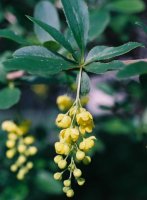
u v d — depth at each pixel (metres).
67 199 0.63
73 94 0.32
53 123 0.51
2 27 0.44
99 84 0.47
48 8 0.31
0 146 0.47
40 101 0.80
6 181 0.45
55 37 0.24
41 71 0.22
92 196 0.63
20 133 0.33
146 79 0.25
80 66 0.24
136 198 0.59
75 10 0.25
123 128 0.49
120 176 0.61
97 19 0.34
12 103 0.30
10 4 0.43
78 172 0.24
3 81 0.32
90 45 0.43
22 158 0.34
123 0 0.41
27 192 0.44
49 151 0.48
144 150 0.58
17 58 0.22
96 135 0.49
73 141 0.23
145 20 0.51
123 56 0.48
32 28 0.42
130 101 0.46
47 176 0.45
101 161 0.62
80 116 0.23
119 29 0.45
